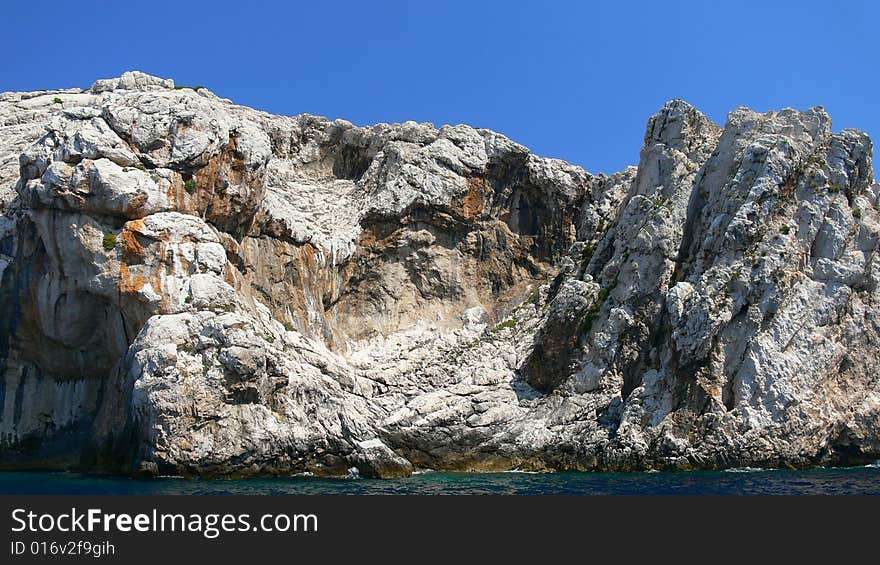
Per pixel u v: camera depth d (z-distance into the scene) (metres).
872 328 59.94
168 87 70.19
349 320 69.50
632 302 62.38
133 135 57.25
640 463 56.97
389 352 67.75
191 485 47.81
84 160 55.38
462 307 72.38
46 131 64.19
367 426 57.50
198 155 58.03
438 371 65.25
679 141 67.25
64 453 58.66
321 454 54.09
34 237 57.50
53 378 60.00
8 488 46.59
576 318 63.16
